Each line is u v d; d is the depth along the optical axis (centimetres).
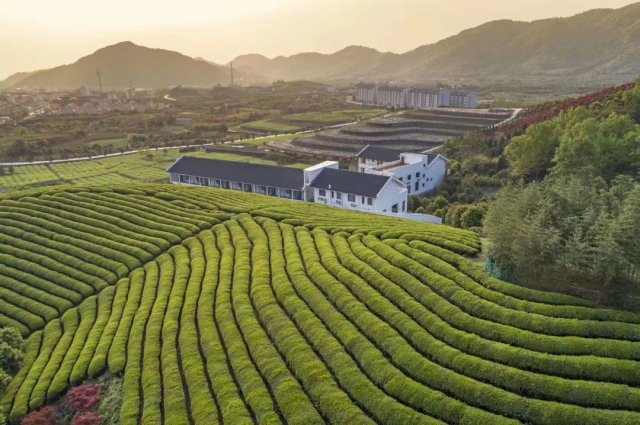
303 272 5278
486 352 3572
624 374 3141
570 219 4056
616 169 7281
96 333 5150
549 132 9275
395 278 4775
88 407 4166
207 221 7438
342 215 7331
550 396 3158
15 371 4891
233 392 3803
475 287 4300
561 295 3934
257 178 10338
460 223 7538
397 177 10612
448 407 3191
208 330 4631
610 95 11644
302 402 3534
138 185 9450
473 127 18188
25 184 13788
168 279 5869
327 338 4128
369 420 3250
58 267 6656
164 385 4066
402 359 3694
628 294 3788
